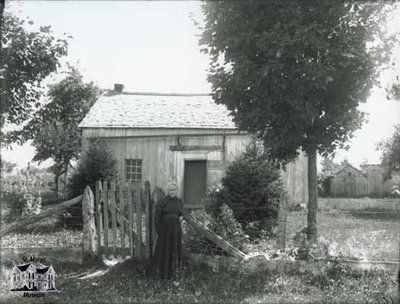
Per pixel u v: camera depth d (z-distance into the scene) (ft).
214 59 31.09
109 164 46.91
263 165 37.76
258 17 28.73
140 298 21.08
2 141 32.32
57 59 31.99
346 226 36.81
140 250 26.71
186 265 25.41
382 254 26.14
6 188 40.11
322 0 27.84
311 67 27.40
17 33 30.48
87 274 25.82
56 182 60.23
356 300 20.17
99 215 28.48
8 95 30.83
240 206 36.63
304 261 24.54
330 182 87.76
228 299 20.74
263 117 30.14
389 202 64.59
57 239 33.63
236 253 25.50
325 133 30.86
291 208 53.62
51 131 57.31
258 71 28.60
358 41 28.86
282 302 20.15
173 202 24.94
